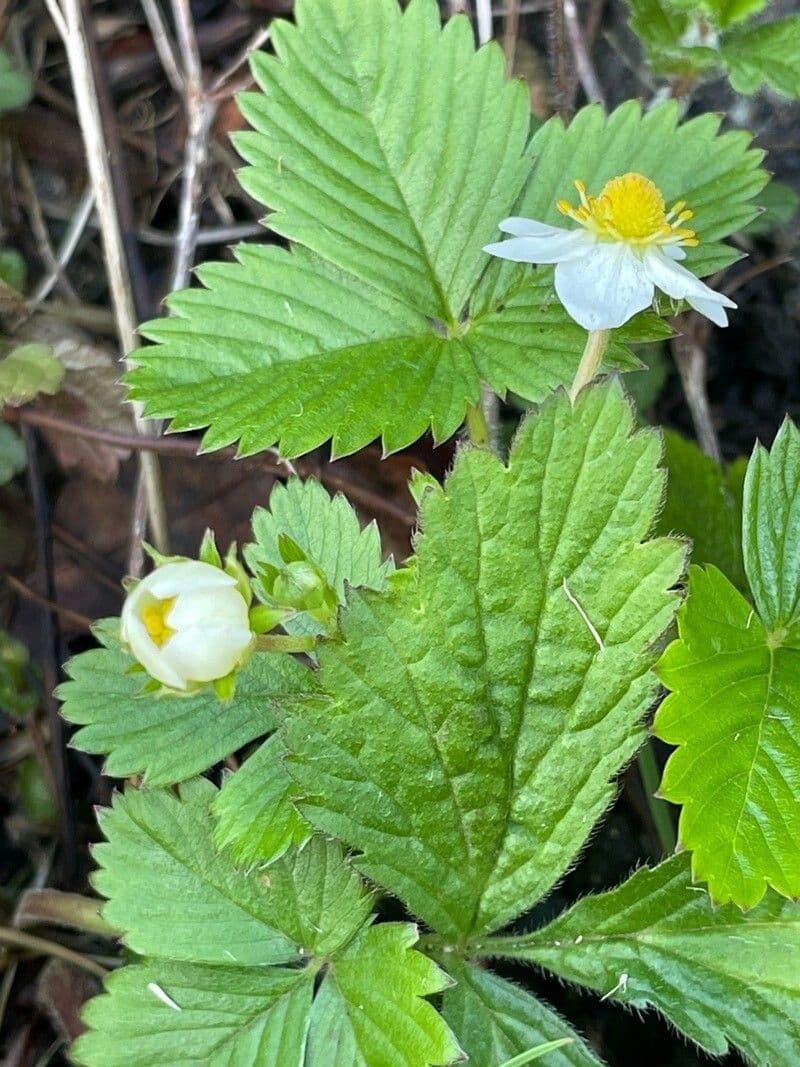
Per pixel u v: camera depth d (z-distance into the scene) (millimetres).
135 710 83
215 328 86
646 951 77
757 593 77
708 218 92
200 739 82
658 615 72
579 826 76
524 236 80
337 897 79
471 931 79
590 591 73
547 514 72
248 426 83
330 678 72
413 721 74
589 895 79
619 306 77
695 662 73
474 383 87
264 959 78
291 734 72
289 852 79
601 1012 94
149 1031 76
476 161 91
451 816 76
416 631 72
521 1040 77
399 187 91
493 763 76
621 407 71
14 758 109
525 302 91
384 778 74
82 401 111
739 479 105
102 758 109
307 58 91
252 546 87
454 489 71
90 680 83
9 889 105
